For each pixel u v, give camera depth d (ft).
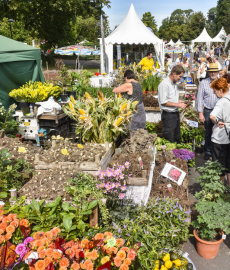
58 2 74.28
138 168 10.98
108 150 12.66
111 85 29.40
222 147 13.00
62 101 24.53
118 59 44.98
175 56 108.47
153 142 14.42
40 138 18.49
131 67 32.30
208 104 17.19
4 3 73.10
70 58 115.55
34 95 20.68
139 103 16.69
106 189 9.84
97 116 13.56
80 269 7.50
